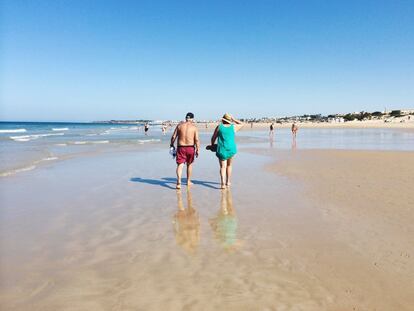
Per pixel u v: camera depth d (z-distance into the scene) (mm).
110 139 36344
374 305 3332
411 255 4469
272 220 6023
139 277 3900
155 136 45562
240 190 8570
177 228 5633
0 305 3328
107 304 3348
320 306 3316
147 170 12219
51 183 9555
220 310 3246
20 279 3865
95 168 12648
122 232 5445
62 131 69375
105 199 7672
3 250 4707
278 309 3266
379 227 5574
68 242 5012
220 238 5148
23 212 6582
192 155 8852
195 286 3695
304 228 5578
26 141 31094
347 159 15156
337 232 5371
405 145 25344
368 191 8227
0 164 13289
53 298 3461
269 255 4504
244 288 3650
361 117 142250
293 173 11148
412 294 3533
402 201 7211
